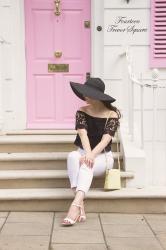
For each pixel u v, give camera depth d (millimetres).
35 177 4309
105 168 4031
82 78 5816
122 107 5523
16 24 5641
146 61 5523
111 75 5531
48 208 4082
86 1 5711
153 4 5422
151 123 5547
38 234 3438
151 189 4207
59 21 5746
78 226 3648
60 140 4828
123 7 5453
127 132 4996
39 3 5707
